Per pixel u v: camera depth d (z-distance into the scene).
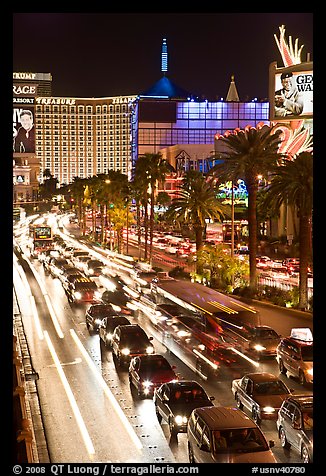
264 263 82.31
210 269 60.09
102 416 21.77
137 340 29.06
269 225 112.44
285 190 45.12
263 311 44.72
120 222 102.75
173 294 37.16
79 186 172.62
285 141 114.06
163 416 20.38
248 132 51.62
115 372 27.97
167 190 176.62
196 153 187.00
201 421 16.66
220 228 117.50
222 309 30.86
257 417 20.69
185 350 29.41
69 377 27.08
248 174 51.91
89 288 48.16
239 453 15.53
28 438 16.86
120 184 106.56
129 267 77.81
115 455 18.06
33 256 89.44
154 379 23.67
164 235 139.75
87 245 119.19
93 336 36.34
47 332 37.53
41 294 54.28
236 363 27.58
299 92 112.94
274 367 29.00
